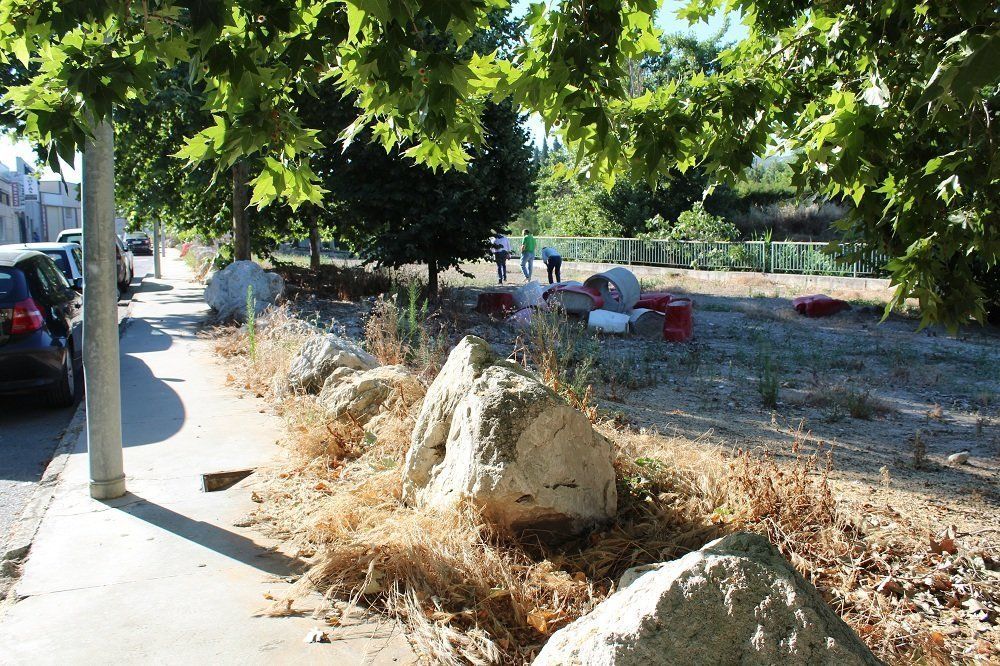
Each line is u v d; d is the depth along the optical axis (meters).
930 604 4.18
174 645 3.58
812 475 6.32
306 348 8.48
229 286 15.20
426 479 4.94
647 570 3.62
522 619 3.72
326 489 5.52
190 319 15.75
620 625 2.60
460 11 3.05
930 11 3.89
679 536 4.52
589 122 3.78
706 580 2.62
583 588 4.01
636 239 35.12
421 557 4.05
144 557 4.58
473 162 17.33
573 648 2.63
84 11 3.21
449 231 17.61
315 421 6.66
